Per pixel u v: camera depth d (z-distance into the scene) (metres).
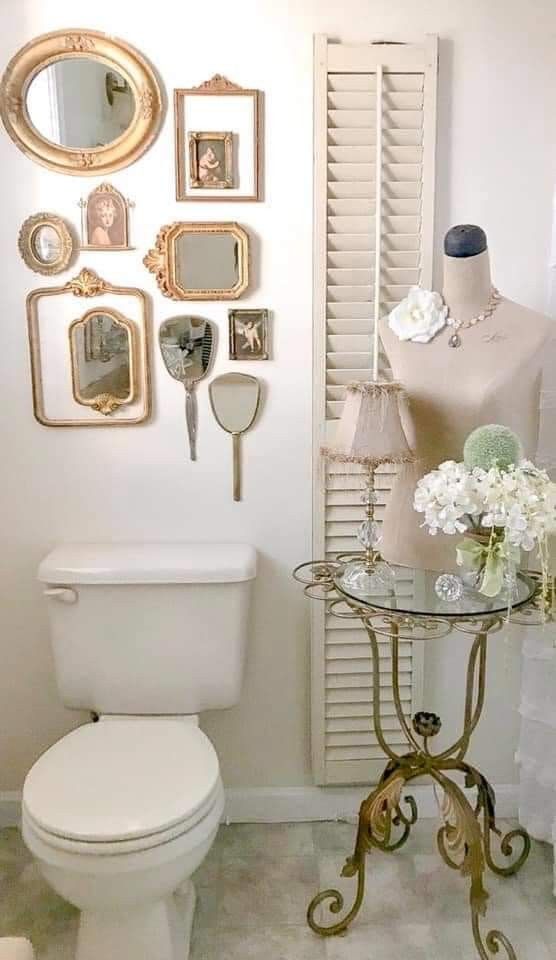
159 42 1.79
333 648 2.03
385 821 1.81
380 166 1.82
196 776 1.57
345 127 1.82
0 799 2.12
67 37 1.78
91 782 1.55
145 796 1.50
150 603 1.85
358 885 1.75
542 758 1.98
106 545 1.99
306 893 1.90
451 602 1.53
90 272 1.88
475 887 1.65
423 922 1.81
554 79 1.83
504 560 1.45
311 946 1.75
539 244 1.91
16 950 1.09
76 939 1.76
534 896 1.89
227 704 1.93
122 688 1.90
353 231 1.86
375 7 1.80
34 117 1.82
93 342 1.92
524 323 1.65
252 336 1.91
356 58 1.78
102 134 1.82
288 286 1.90
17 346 1.92
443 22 1.81
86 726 1.77
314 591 1.99
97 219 1.86
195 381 1.94
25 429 1.96
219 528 2.02
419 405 1.69
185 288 1.89
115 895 1.46
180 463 1.98
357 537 1.93
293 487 2.00
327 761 2.08
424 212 1.85
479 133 1.86
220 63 1.81
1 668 2.07
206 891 1.91
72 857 1.43
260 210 1.87
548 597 1.53
